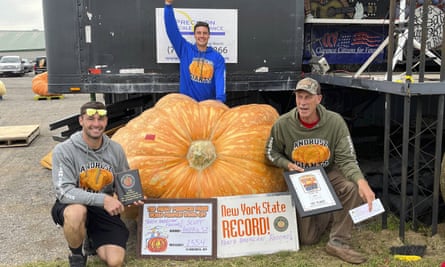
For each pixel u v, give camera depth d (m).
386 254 3.53
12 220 4.49
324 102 5.47
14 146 8.20
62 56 4.69
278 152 3.67
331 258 3.46
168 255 3.44
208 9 4.76
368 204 3.21
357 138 5.44
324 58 5.18
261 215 3.58
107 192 3.36
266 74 4.98
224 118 3.87
